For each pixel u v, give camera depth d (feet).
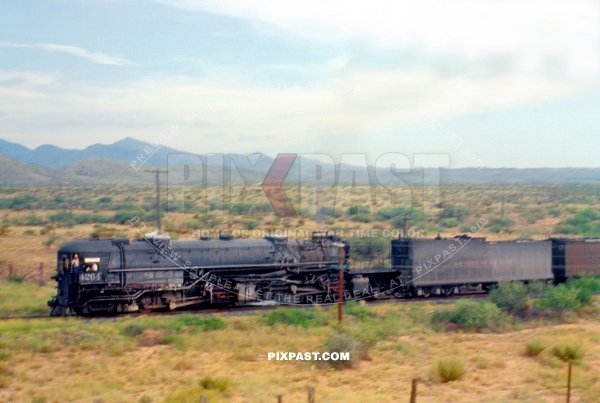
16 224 248.32
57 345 85.40
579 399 68.08
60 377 74.23
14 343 84.94
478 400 66.64
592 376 76.64
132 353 84.74
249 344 89.10
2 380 71.67
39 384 71.61
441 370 76.43
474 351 89.86
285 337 92.58
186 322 96.84
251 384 71.15
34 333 89.92
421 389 71.51
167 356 83.10
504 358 86.33
